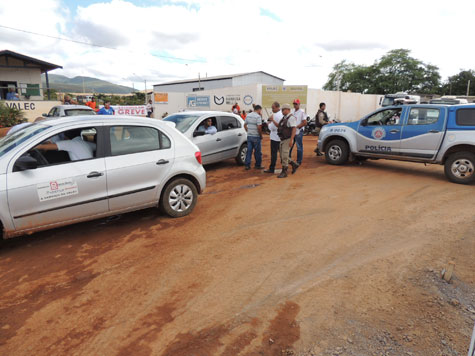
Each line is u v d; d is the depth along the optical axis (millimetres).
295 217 5547
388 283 3582
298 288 3518
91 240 4750
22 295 3445
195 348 2705
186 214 5688
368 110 34688
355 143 9516
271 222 5340
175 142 5484
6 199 4027
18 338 2824
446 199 6449
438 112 8039
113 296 3410
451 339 2770
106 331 2904
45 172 4297
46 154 4383
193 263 4062
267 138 18531
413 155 8422
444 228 4984
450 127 7789
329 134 10062
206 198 6754
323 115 11727
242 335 2850
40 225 4336
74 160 4535
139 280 3699
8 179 4059
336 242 4586
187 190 5648
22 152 4219
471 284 3537
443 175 8703
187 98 29781
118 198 4879
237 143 9820
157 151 5254
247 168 9500
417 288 3477
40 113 20578
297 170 9375
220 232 4977
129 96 61312
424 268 3857
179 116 9516
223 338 2814
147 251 4391
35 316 3107
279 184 7754
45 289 3547
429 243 4496
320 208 5965
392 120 8828
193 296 3398
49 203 4320
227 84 47594
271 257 4191
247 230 5035
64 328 2947
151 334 2865
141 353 2654
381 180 8078
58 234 4957
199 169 5750
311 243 4562
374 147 9141
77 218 4613
